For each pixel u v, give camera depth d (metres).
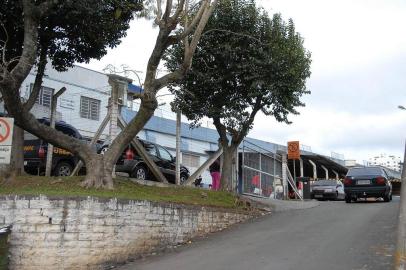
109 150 13.96
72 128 18.59
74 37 15.12
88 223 11.47
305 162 40.72
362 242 12.35
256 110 20.09
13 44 14.95
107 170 13.73
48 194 11.38
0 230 10.48
